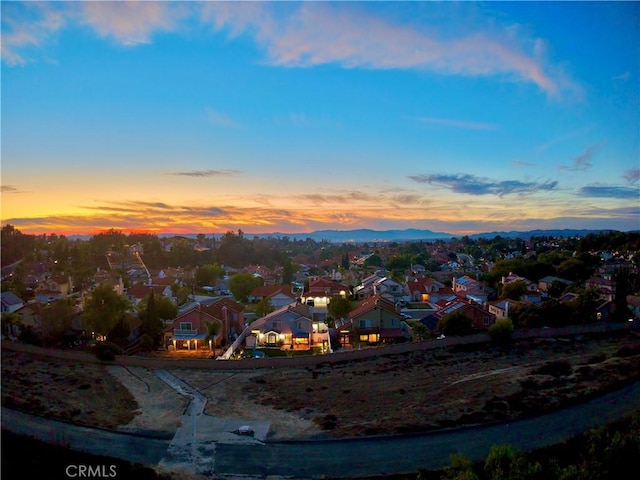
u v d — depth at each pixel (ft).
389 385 107.14
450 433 80.28
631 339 142.72
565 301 180.86
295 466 71.10
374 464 71.26
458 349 138.51
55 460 68.49
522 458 58.03
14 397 94.94
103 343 132.87
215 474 68.90
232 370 124.16
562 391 94.94
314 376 116.98
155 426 85.97
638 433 67.21
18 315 161.79
